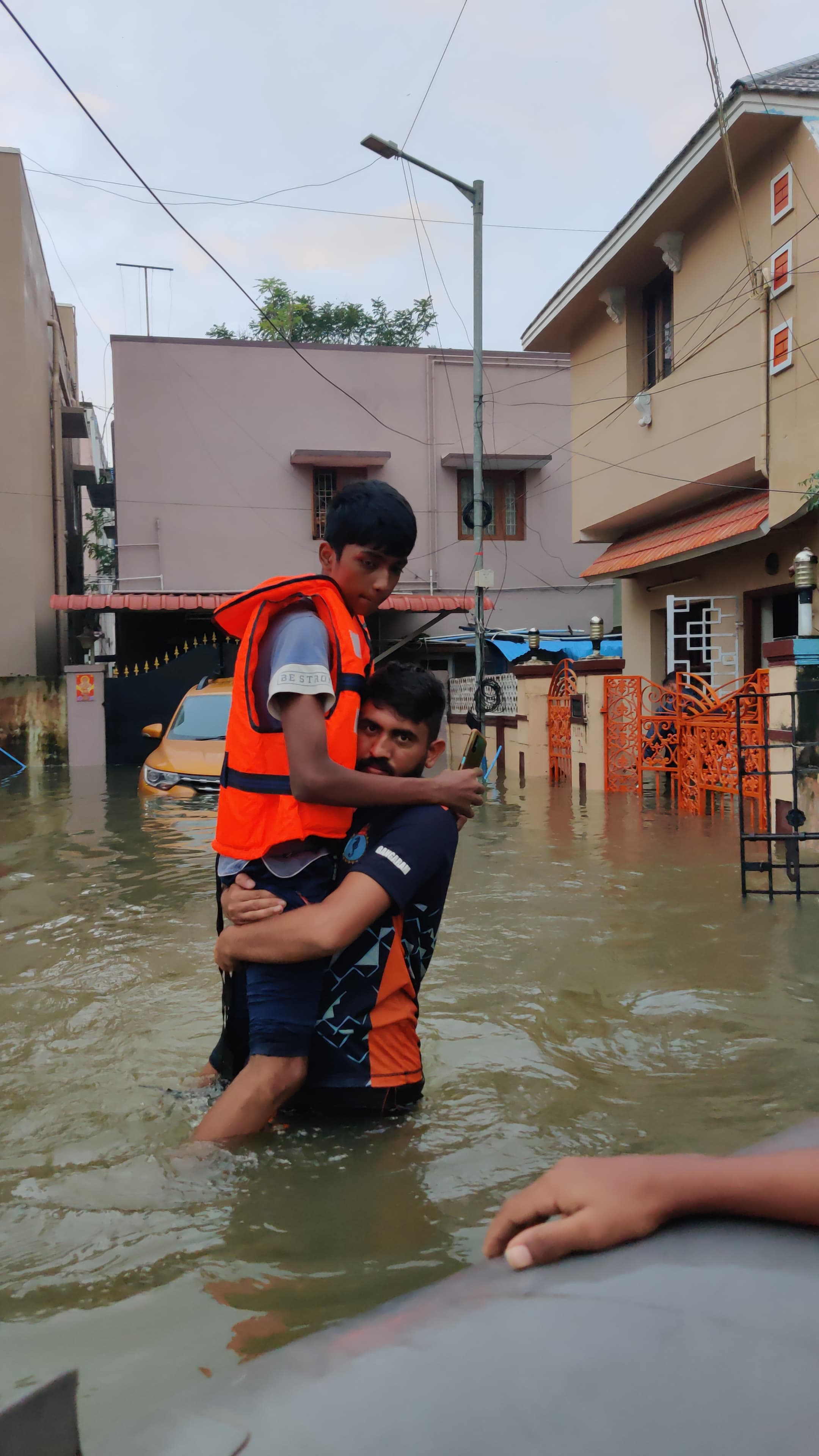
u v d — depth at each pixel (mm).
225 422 20344
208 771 10891
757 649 12469
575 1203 947
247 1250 1920
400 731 2746
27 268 19422
